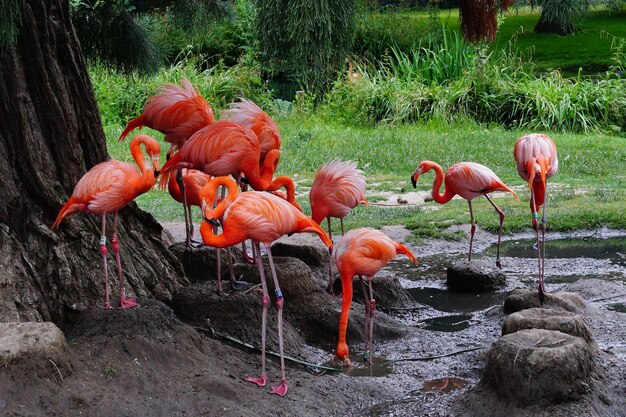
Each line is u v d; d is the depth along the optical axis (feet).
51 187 17.69
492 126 53.83
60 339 14.33
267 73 66.74
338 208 21.40
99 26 22.86
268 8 20.18
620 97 54.90
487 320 21.01
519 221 30.63
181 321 17.22
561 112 52.80
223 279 20.42
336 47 21.08
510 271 25.50
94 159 19.40
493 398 15.20
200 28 24.32
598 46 74.23
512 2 18.15
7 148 17.47
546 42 76.89
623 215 30.86
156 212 33.53
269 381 15.98
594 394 14.85
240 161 19.01
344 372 17.57
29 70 17.72
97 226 18.44
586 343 15.58
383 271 25.25
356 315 19.77
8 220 17.19
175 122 19.71
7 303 16.22
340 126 55.11
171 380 14.92
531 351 14.93
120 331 15.66
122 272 18.34
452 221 30.96
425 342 19.35
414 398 16.25
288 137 49.85
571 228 30.17
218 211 15.71
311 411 15.15
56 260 17.21
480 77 57.16
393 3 84.28
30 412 13.35
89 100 19.33
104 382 14.37
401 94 57.31
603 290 22.77
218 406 14.55
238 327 18.15
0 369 13.47
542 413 14.44
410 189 37.17
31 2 17.81
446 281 24.56
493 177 24.99
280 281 19.98
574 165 41.16
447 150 44.96
